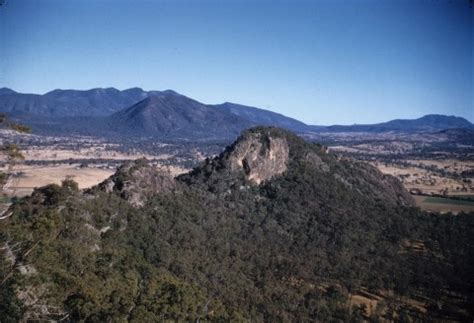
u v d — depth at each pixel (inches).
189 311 2236.7
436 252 4269.2
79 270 2300.7
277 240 4217.5
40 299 1791.3
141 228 3265.3
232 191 4783.5
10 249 1861.5
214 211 4271.7
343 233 4360.2
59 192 3080.7
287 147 5570.9
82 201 3164.4
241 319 2352.4
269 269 3577.8
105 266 2503.7
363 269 3767.2
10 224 2030.0
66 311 1911.9
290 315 2888.8
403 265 3902.6
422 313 3228.3
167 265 2999.5
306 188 5059.1
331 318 2977.4
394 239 4498.0
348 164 6181.1
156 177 4133.9
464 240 4488.2
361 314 3134.8
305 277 3604.8
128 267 2613.2
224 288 3009.4
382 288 3570.4
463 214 5403.5
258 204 4749.0
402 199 6043.3
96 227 3009.4
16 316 1641.2
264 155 5201.8
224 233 3981.3
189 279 2913.4
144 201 3678.6
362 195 5467.5
